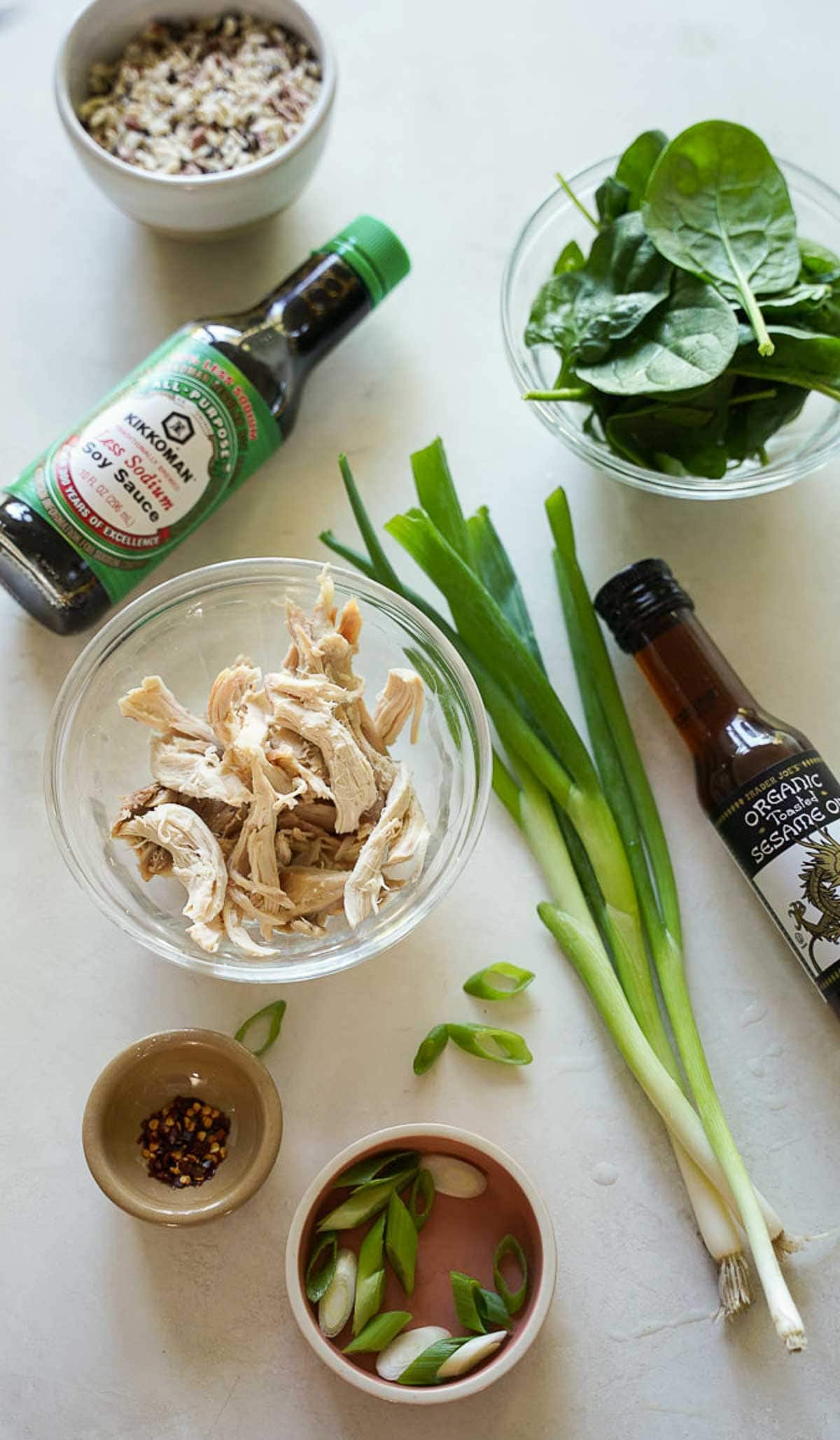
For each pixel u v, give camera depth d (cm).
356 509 62
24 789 64
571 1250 60
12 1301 60
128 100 65
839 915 58
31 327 68
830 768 65
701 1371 60
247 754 57
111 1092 57
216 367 62
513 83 71
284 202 65
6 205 69
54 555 61
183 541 66
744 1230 60
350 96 70
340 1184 59
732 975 63
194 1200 58
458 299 69
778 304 61
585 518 67
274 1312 60
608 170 66
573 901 62
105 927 63
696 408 62
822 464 63
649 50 72
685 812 65
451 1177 60
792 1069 62
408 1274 59
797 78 72
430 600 66
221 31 67
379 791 60
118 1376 59
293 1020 62
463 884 64
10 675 65
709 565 67
